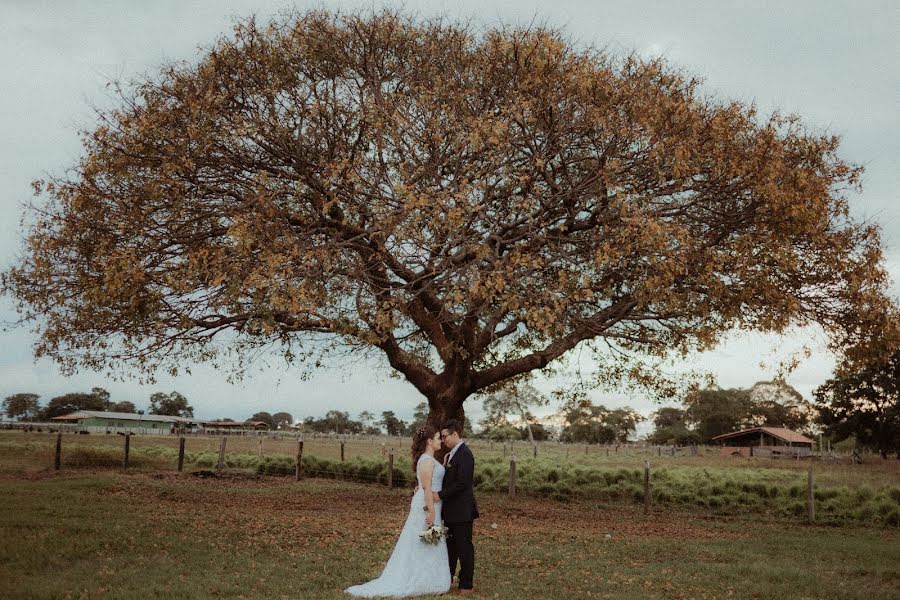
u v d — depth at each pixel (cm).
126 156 1602
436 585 859
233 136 1653
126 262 1462
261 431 9838
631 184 1571
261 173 1520
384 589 840
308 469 2856
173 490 2045
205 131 1579
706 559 1226
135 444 5156
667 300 1476
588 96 1584
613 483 2459
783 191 1484
